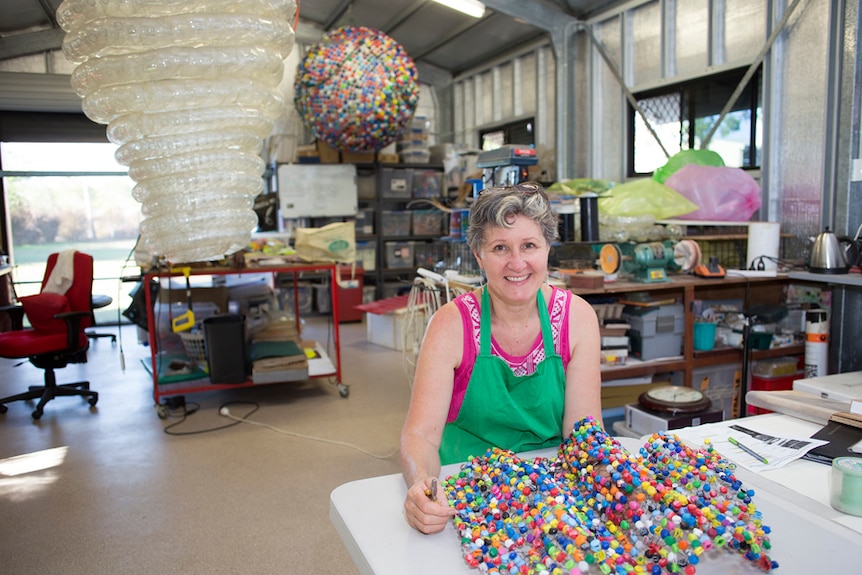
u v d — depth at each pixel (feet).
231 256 12.83
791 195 13.37
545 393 4.71
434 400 4.50
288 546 7.72
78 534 8.07
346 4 21.34
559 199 11.21
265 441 11.30
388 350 18.47
